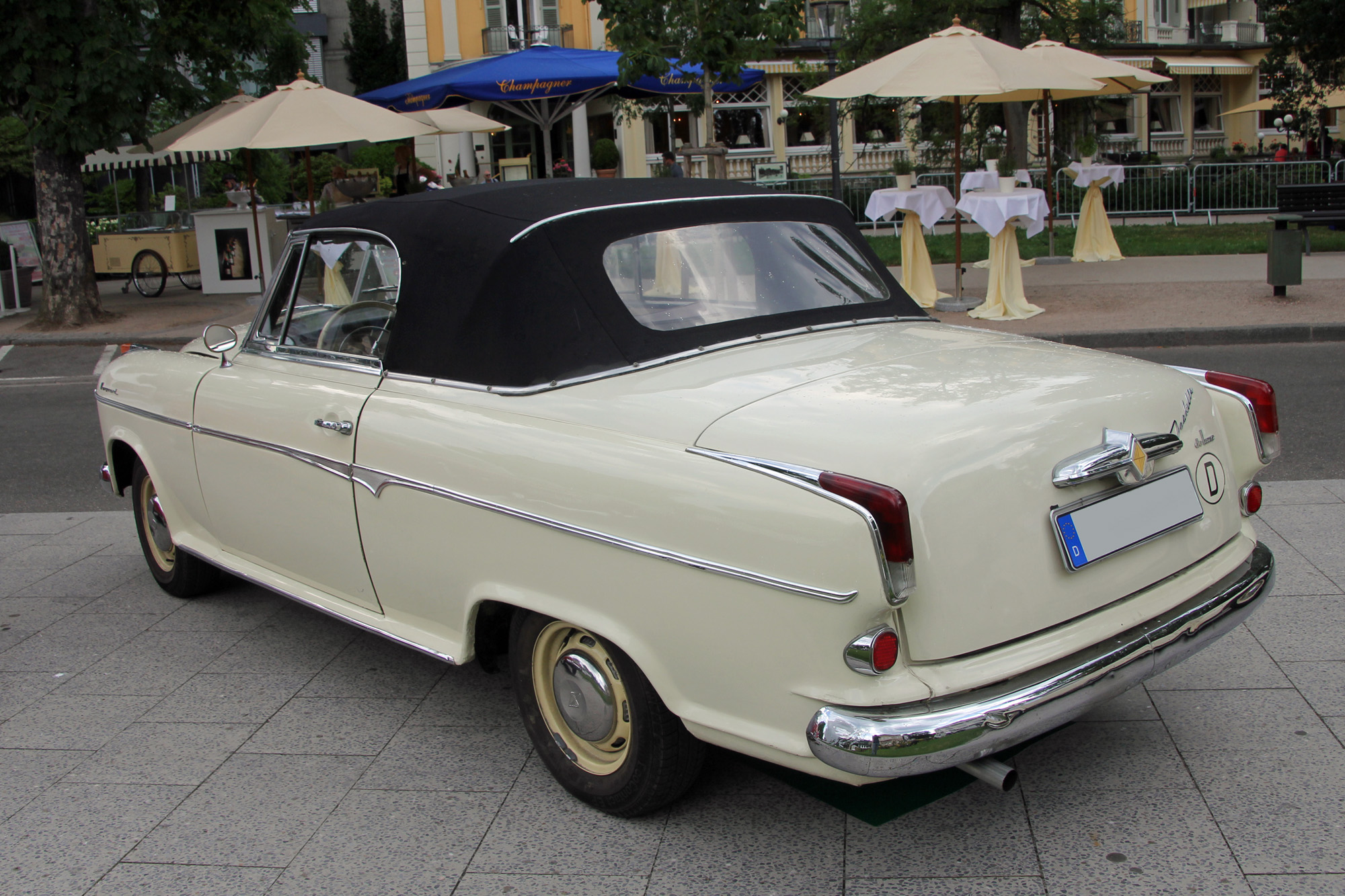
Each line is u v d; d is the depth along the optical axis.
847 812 2.85
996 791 2.98
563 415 2.81
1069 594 2.47
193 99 15.09
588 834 2.88
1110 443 2.53
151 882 2.76
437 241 3.17
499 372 2.96
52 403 10.05
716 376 2.83
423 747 3.40
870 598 2.18
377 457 3.17
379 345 3.35
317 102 12.66
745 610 2.37
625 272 3.06
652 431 2.63
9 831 3.02
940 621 2.29
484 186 3.45
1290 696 3.42
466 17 30.80
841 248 3.63
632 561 2.55
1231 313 11.05
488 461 2.85
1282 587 4.28
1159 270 14.78
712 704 2.51
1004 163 14.07
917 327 3.42
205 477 4.03
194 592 4.76
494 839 2.88
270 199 28.73
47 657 4.22
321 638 4.32
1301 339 10.18
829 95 11.25
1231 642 3.83
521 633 3.02
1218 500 2.90
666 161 20.09
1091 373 2.77
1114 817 2.83
